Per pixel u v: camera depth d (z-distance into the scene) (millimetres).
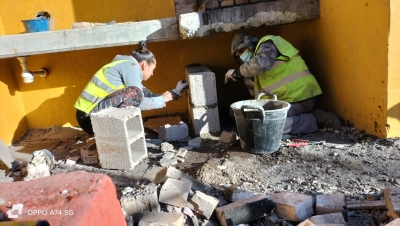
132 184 2777
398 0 2703
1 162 3598
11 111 4344
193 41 4539
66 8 4379
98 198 1358
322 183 2484
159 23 3730
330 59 3750
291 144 3164
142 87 3756
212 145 3479
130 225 2002
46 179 1496
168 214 2035
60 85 4582
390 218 1904
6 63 4387
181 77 4648
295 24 4293
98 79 3494
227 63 4617
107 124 2984
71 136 4355
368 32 3014
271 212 2172
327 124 3568
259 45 3574
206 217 2131
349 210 2131
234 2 3723
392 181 2418
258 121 2902
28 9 4367
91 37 3729
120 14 4426
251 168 2836
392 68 2828
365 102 3199
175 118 4488
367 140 3084
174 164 3098
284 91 3607
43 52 3760
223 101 4699
